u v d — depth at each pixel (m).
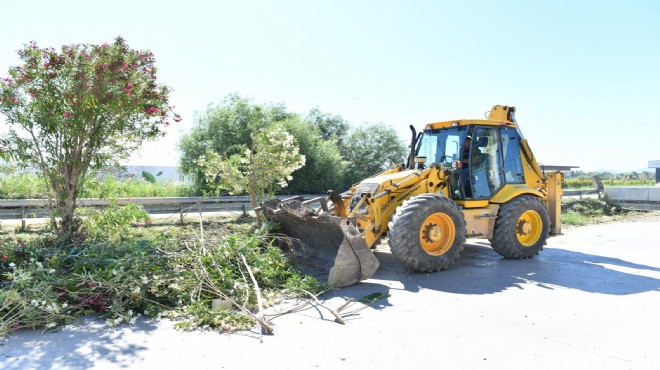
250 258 5.79
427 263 6.44
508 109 8.45
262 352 3.77
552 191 8.56
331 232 6.07
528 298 5.32
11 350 3.76
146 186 15.16
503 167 7.87
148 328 4.31
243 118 18.66
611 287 5.82
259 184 9.78
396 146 24.19
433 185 7.23
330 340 4.04
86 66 6.64
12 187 10.84
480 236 7.44
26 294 4.41
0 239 6.88
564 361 3.57
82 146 6.89
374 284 5.95
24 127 6.68
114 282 4.70
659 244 9.38
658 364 3.52
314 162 19.77
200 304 4.64
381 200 6.87
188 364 3.53
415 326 4.38
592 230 11.64
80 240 6.29
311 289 5.48
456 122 7.64
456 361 3.58
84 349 3.80
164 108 7.41
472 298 5.33
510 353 3.73
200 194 16.53
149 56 7.13
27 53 6.53
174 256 5.43
